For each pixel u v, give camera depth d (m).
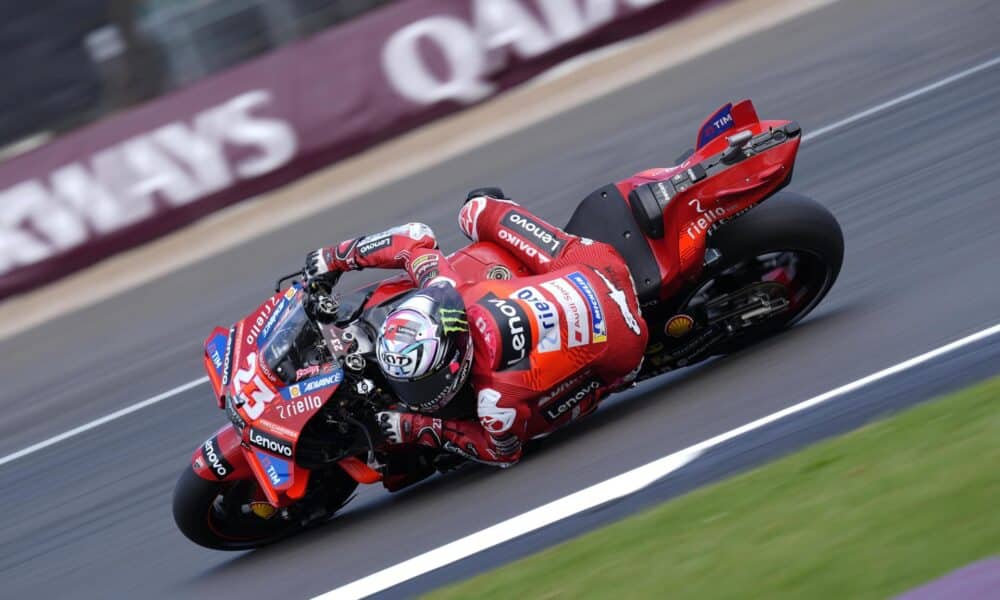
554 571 14.48
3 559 23.12
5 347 38.84
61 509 24.83
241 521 19.42
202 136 44.19
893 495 13.46
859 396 17.34
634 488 16.77
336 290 34.19
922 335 19.00
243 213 43.78
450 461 19.73
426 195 39.91
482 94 46.44
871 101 34.94
